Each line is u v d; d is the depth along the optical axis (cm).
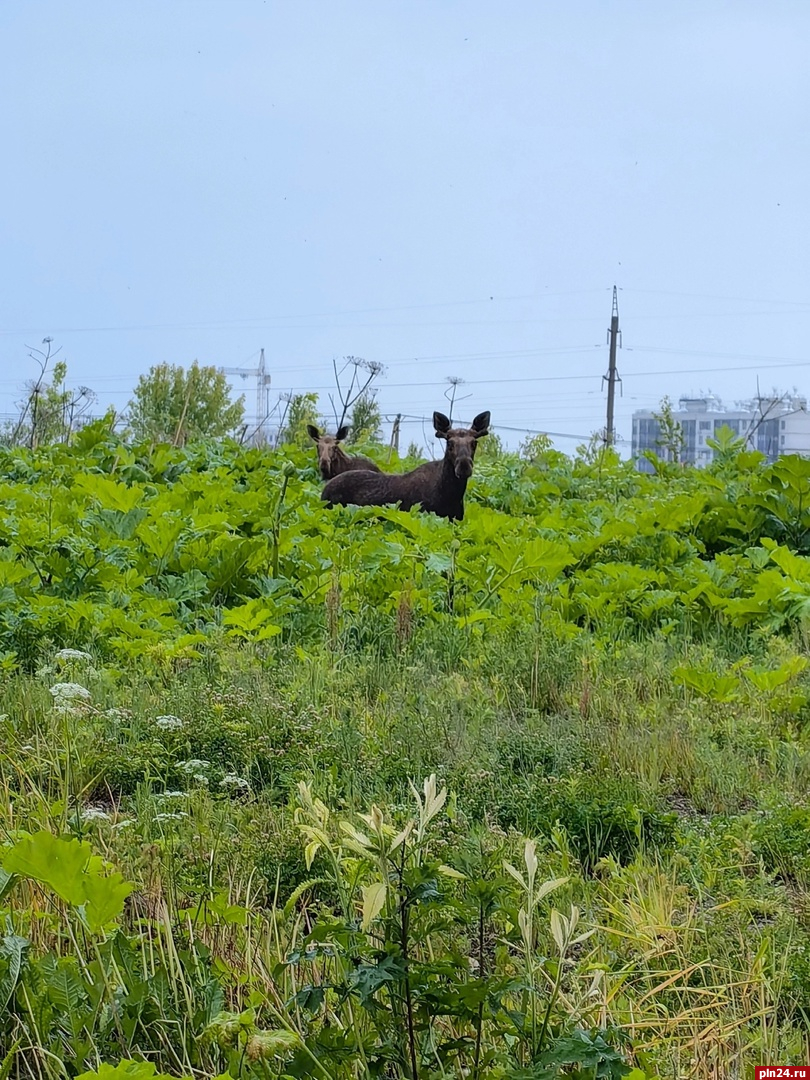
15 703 976
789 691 1112
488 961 584
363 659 1186
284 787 830
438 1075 443
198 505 1892
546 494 2416
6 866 484
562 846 717
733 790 875
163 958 510
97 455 2683
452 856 596
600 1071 423
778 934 625
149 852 649
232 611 1218
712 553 1797
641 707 1056
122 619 1196
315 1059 436
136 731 912
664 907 642
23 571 1346
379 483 2206
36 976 498
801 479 1741
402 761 854
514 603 1391
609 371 8638
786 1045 528
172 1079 419
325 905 636
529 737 941
